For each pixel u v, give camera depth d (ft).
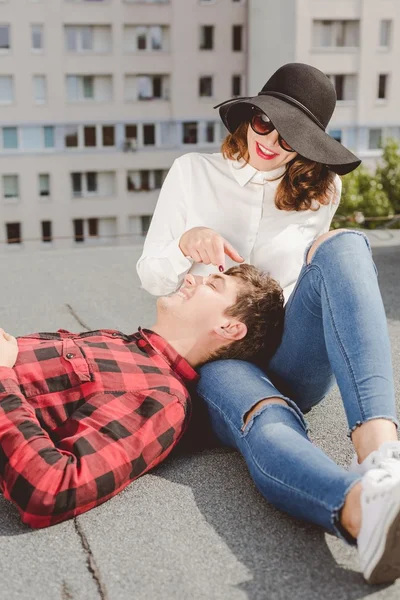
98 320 11.04
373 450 4.71
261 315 6.01
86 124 132.26
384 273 14.73
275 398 5.43
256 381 5.67
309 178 6.72
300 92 6.44
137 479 5.64
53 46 127.95
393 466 4.33
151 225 7.14
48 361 5.48
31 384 5.36
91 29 128.47
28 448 4.79
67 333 6.12
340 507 4.33
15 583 4.33
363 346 4.98
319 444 6.23
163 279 6.74
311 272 5.56
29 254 17.31
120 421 5.24
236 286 6.05
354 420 4.87
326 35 119.44
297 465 4.70
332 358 5.14
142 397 5.46
